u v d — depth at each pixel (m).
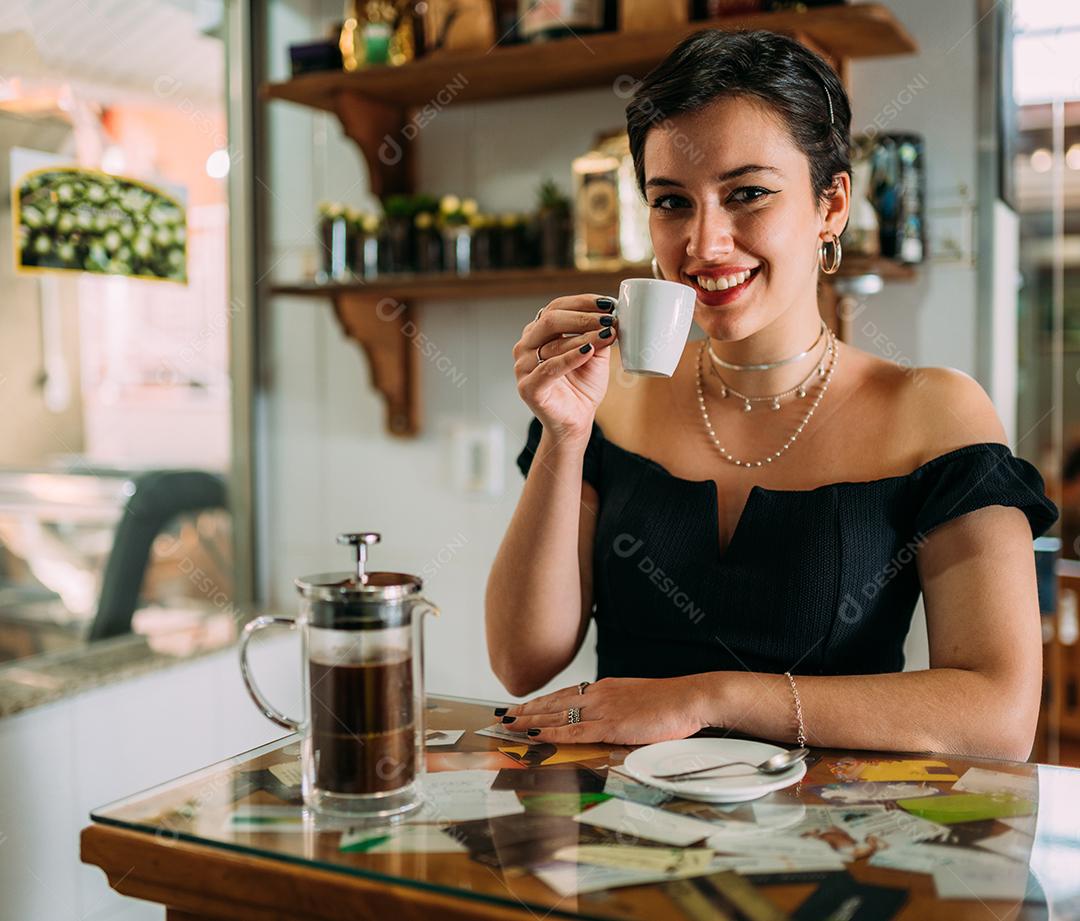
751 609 1.18
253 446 2.49
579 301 1.14
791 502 1.18
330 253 2.15
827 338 1.26
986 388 1.83
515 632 1.25
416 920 0.69
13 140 1.96
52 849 1.82
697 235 1.10
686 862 0.72
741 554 1.20
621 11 1.82
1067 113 1.98
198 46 2.35
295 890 0.73
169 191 2.29
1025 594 1.08
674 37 1.74
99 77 2.13
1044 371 2.11
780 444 1.23
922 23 1.83
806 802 0.83
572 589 1.25
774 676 1.04
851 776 0.89
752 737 1.01
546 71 1.92
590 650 2.10
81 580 2.11
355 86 2.05
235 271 2.47
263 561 2.53
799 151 1.10
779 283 1.12
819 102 1.11
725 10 1.73
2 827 1.73
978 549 1.10
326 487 2.46
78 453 2.10
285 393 2.49
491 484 2.26
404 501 2.37
